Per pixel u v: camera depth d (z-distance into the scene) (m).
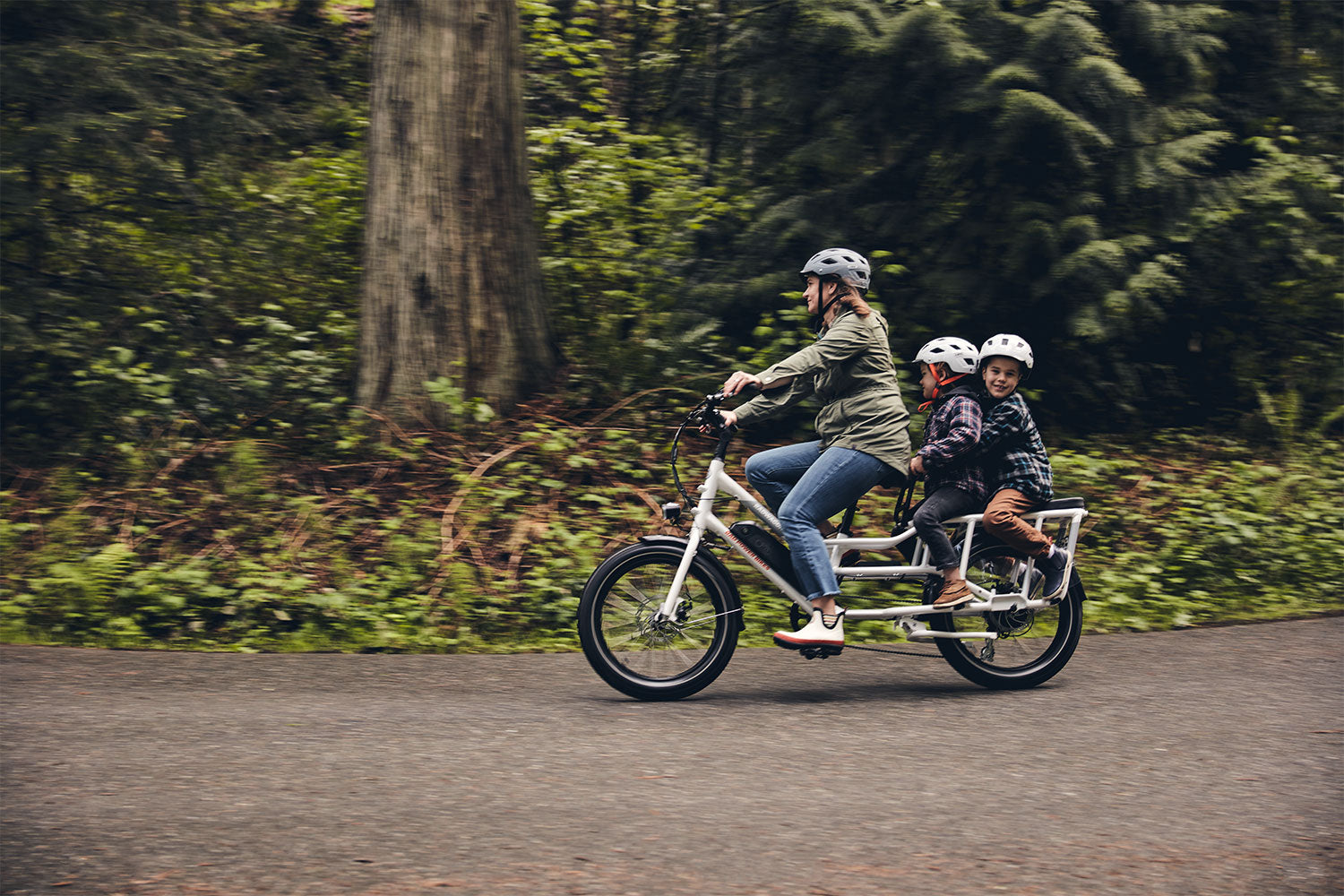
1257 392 10.56
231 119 9.80
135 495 7.75
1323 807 3.77
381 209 8.55
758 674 5.54
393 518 7.46
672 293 9.83
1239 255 9.65
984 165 8.85
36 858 3.28
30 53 8.77
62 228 9.37
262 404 8.99
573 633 6.39
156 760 4.14
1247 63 10.02
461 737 4.45
